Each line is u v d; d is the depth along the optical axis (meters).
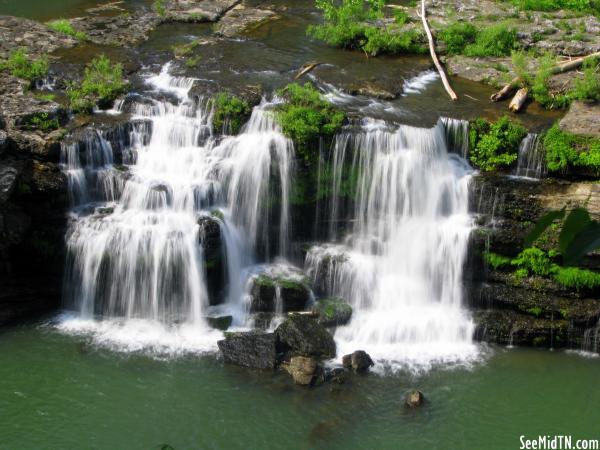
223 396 14.88
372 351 16.52
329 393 15.02
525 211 17.78
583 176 17.98
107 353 16.11
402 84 21.88
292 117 18.56
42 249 17.45
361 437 13.97
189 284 17.39
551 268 17.34
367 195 18.66
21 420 14.12
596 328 16.84
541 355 16.77
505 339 17.05
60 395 14.80
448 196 18.41
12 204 17.16
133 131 19.06
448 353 16.61
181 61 22.73
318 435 13.96
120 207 18.17
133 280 17.33
